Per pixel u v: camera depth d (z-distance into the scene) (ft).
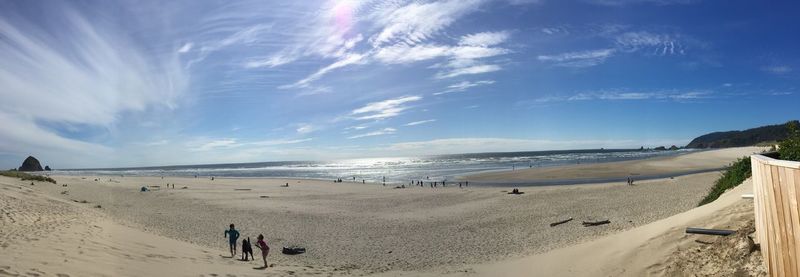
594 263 34.24
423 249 60.39
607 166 226.99
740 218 28.73
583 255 37.78
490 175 217.97
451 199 120.57
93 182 205.16
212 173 406.41
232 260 49.44
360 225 81.71
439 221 83.15
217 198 138.00
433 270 47.01
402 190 156.76
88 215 71.56
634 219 71.61
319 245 64.80
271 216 95.20
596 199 101.35
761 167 19.56
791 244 15.26
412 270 47.96
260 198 137.08
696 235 29.68
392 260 54.54
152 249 45.85
